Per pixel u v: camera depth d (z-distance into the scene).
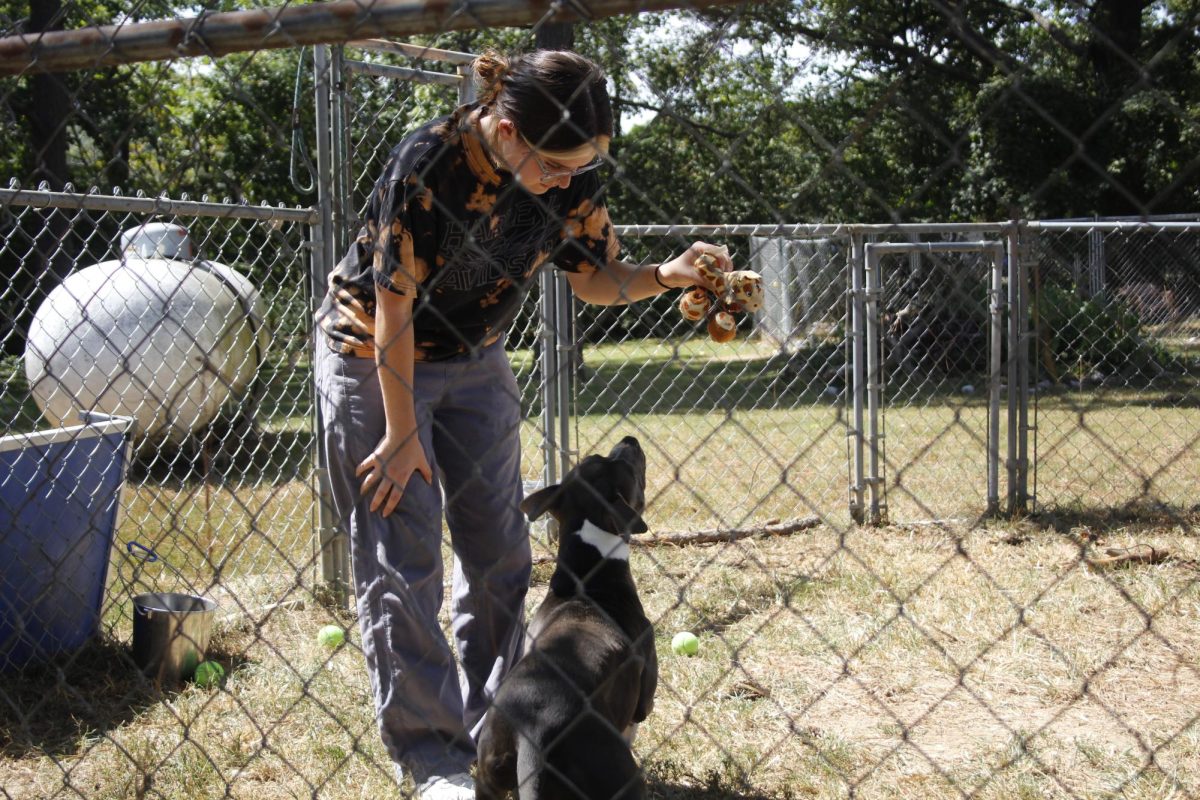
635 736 3.33
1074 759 3.18
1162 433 7.96
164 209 3.94
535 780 2.37
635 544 5.77
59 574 4.04
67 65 1.99
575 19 1.64
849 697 3.70
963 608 4.57
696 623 4.48
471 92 4.99
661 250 6.20
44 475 3.96
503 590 3.15
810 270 7.42
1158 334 9.29
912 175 14.85
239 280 6.42
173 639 3.15
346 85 4.57
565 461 5.59
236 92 1.95
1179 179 1.38
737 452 7.96
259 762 3.18
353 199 4.63
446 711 2.87
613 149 11.03
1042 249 8.41
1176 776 3.03
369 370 2.84
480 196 2.60
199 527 5.89
